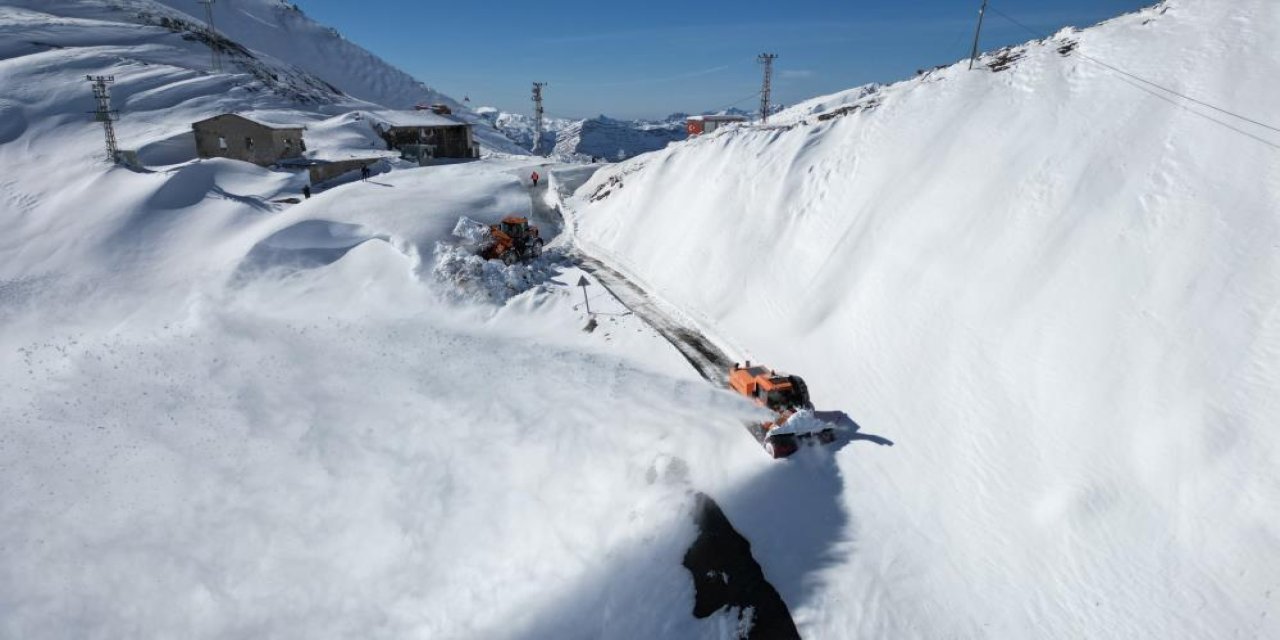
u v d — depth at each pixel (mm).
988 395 15242
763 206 26875
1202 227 14367
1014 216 17953
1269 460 10867
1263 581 9984
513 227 32719
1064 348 14617
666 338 23281
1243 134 15617
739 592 12641
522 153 98625
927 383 16594
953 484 13961
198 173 41469
